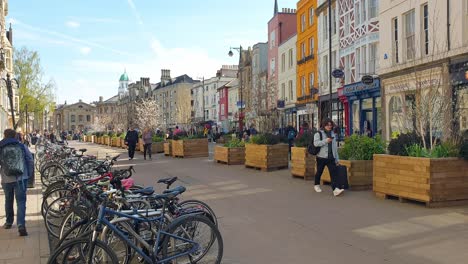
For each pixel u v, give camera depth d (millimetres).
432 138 9898
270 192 10867
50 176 11164
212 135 51125
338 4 30359
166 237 5098
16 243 6613
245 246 6352
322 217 7973
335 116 31641
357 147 10961
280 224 7566
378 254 5750
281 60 44375
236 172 15531
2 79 32938
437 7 17297
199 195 10742
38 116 60500
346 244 6254
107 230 4820
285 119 42312
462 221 7273
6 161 7094
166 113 97625
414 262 5375
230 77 79500
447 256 5547
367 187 10742
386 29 21484
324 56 33281
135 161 22234
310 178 12727
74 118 151000
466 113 15195
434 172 8336
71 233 5277
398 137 9828
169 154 25828
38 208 9484
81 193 6230
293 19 45531
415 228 6957
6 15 44438
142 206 5555
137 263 5078
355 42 27750
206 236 5375
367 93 26328
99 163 11156
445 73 16203
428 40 18000
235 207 9141
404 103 11594
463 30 15984
